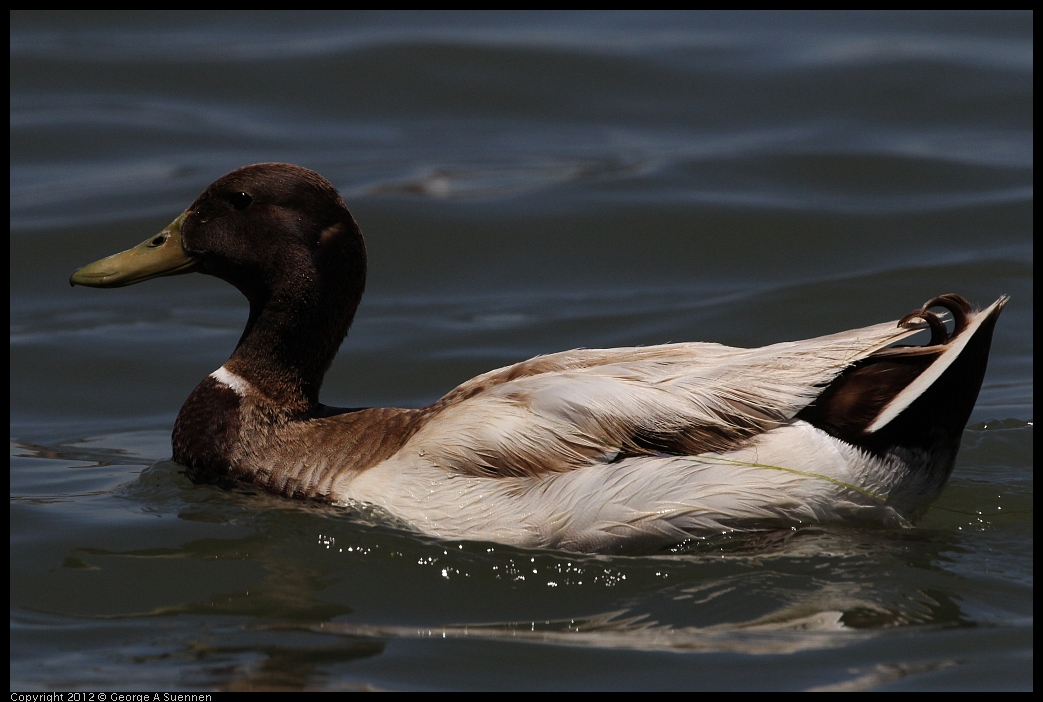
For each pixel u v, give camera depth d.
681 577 9.66
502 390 10.38
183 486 11.41
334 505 10.53
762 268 18.55
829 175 21.25
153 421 14.45
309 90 25.05
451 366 15.73
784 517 9.85
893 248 18.91
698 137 23.23
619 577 9.66
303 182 11.31
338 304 11.43
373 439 10.78
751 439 9.84
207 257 11.45
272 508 10.77
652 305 17.41
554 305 17.59
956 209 19.84
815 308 16.95
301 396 11.38
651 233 19.50
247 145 23.09
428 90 25.03
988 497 11.17
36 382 15.41
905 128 23.16
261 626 9.09
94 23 27.88
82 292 18.42
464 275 18.62
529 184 21.22
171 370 15.80
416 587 9.69
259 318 11.41
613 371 10.20
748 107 24.27
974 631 8.79
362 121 24.19
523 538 9.93
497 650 8.69
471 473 10.12
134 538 10.56
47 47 26.53
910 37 26.70
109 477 12.41
